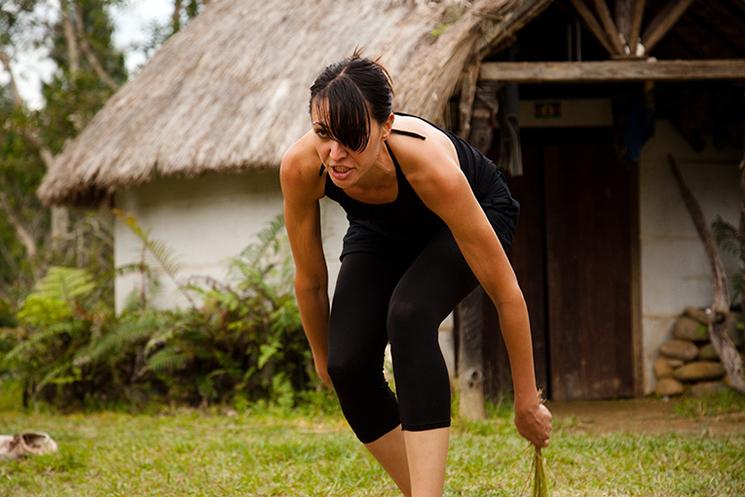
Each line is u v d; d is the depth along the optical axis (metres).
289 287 10.03
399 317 3.36
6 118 20.86
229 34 12.20
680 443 6.57
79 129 20.38
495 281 3.40
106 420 9.56
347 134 3.02
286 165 3.51
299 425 8.58
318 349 3.96
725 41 9.96
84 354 10.29
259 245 10.16
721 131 10.41
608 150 10.41
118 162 11.23
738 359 9.77
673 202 10.52
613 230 10.43
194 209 11.36
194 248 11.34
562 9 9.65
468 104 8.22
